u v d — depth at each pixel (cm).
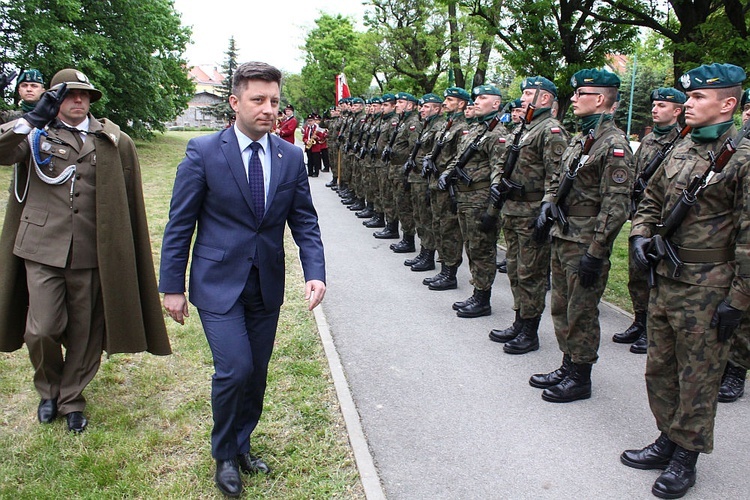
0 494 282
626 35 958
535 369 440
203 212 279
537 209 451
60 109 334
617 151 351
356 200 1164
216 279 273
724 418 372
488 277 550
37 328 329
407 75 1872
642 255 302
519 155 457
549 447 336
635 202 529
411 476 308
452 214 623
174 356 439
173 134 3375
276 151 281
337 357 445
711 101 279
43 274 333
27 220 334
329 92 3244
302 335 488
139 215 358
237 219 274
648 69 2777
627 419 368
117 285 345
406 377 424
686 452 297
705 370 286
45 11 1620
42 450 317
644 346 474
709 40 751
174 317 280
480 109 541
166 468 307
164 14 2305
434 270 722
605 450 334
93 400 373
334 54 2952
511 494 294
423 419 366
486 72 1716
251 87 261
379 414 371
